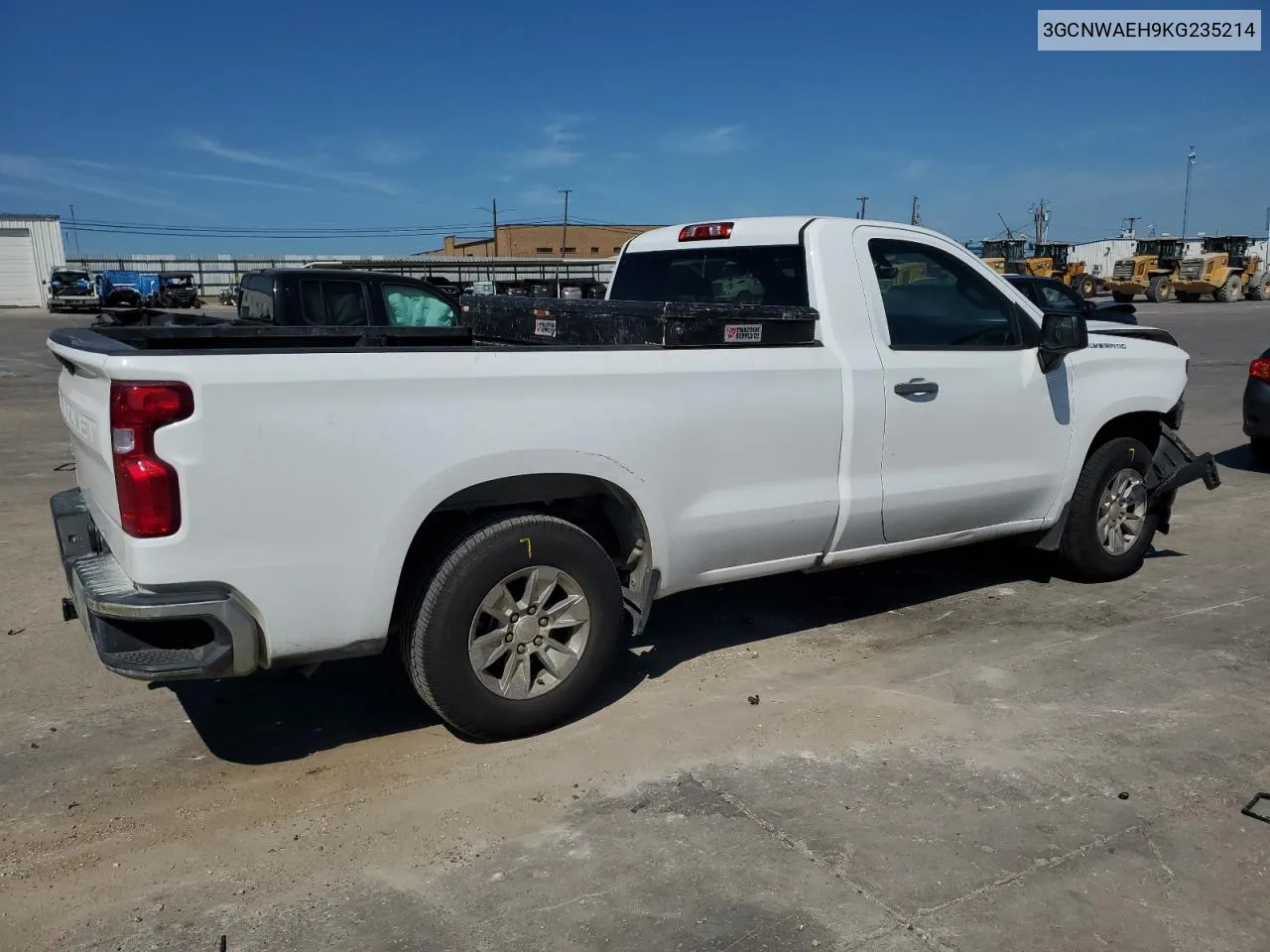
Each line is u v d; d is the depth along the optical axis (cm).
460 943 266
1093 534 554
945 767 361
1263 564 617
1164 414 581
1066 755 370
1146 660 460
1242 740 382
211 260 6875
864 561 473
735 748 375
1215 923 275
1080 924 274
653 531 395
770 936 269
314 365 318
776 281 458
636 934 270
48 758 367
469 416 346
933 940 267
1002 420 496
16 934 270
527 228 9262
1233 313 3731
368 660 462
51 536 657
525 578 370
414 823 324
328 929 272
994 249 4703
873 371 444
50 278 5141
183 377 298
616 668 451
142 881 294
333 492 324
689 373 394
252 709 410
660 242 529
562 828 321
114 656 308
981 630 501
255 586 317
